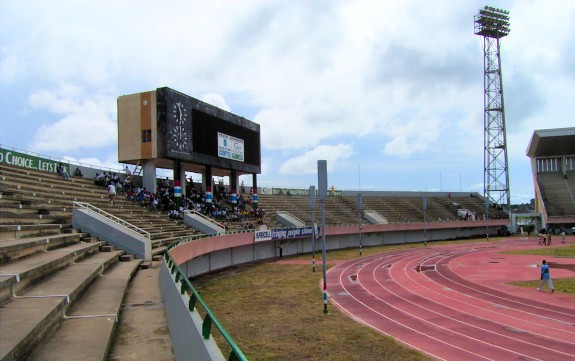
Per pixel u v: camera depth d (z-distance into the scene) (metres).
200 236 31.38
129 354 7.66
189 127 41.34
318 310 23.33
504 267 40.88
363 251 59.62
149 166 39.66
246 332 18.58
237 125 50.47
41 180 29.34
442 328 19.81
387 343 17.12
